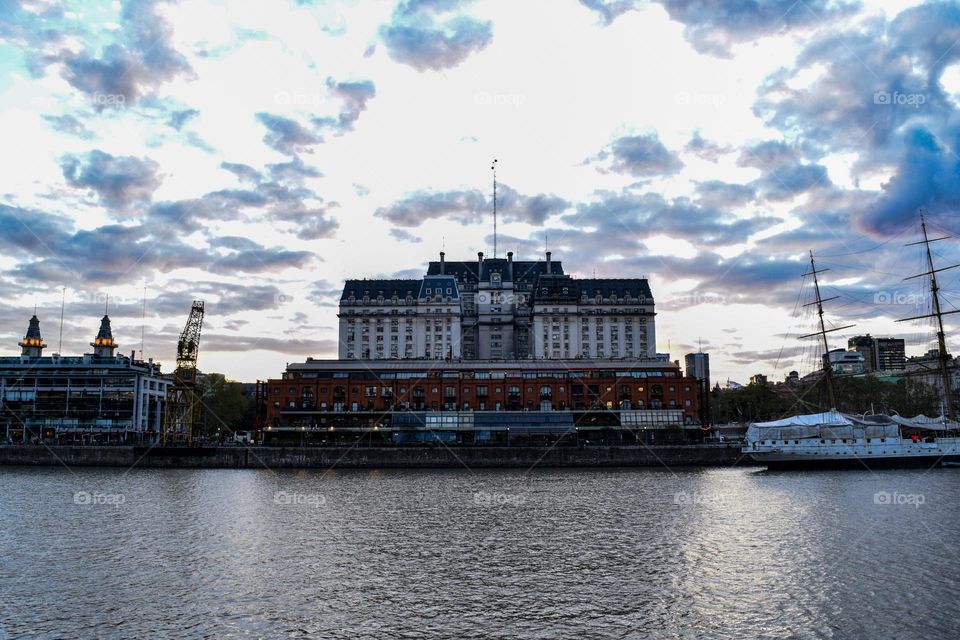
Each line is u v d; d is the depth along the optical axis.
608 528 64.81
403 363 192.12
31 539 60.91
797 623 37.34
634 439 176.75
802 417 138.00
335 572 48.41
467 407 181.25
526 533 62.62
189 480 115.06
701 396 188.75
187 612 39.72
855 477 114.81
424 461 140.00
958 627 36.50
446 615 39.03
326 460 140.38
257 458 141.38
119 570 49.25
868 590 43.00
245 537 61.34
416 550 55.50
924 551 53.69
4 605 41.09
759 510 75.31
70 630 36.88
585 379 183.25
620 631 36.41
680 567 49.25
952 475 117.38
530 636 35.78
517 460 140.25
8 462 146.25
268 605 40.88
